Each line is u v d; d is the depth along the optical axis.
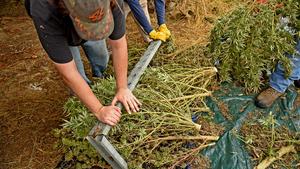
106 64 3.15
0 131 2.95
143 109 2.69
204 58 3.34
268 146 2.79
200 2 4.08
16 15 4.30
